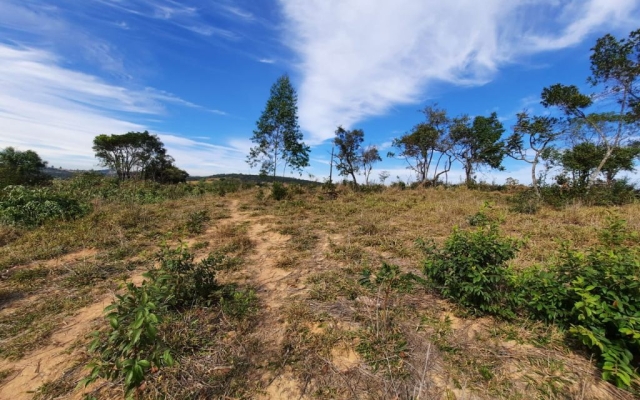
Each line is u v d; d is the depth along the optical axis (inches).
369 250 185.2
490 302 103.8
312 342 93.0
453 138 665.6
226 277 147.3
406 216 284.2
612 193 332.2
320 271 154.2
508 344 90.3
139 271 157.5
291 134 545.3
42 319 110.4
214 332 98.8
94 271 152.9
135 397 71.3
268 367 83.2
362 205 366.0
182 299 111.8
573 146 411.8
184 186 533.6
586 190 337.4
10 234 206.8
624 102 372.2
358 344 91.9
